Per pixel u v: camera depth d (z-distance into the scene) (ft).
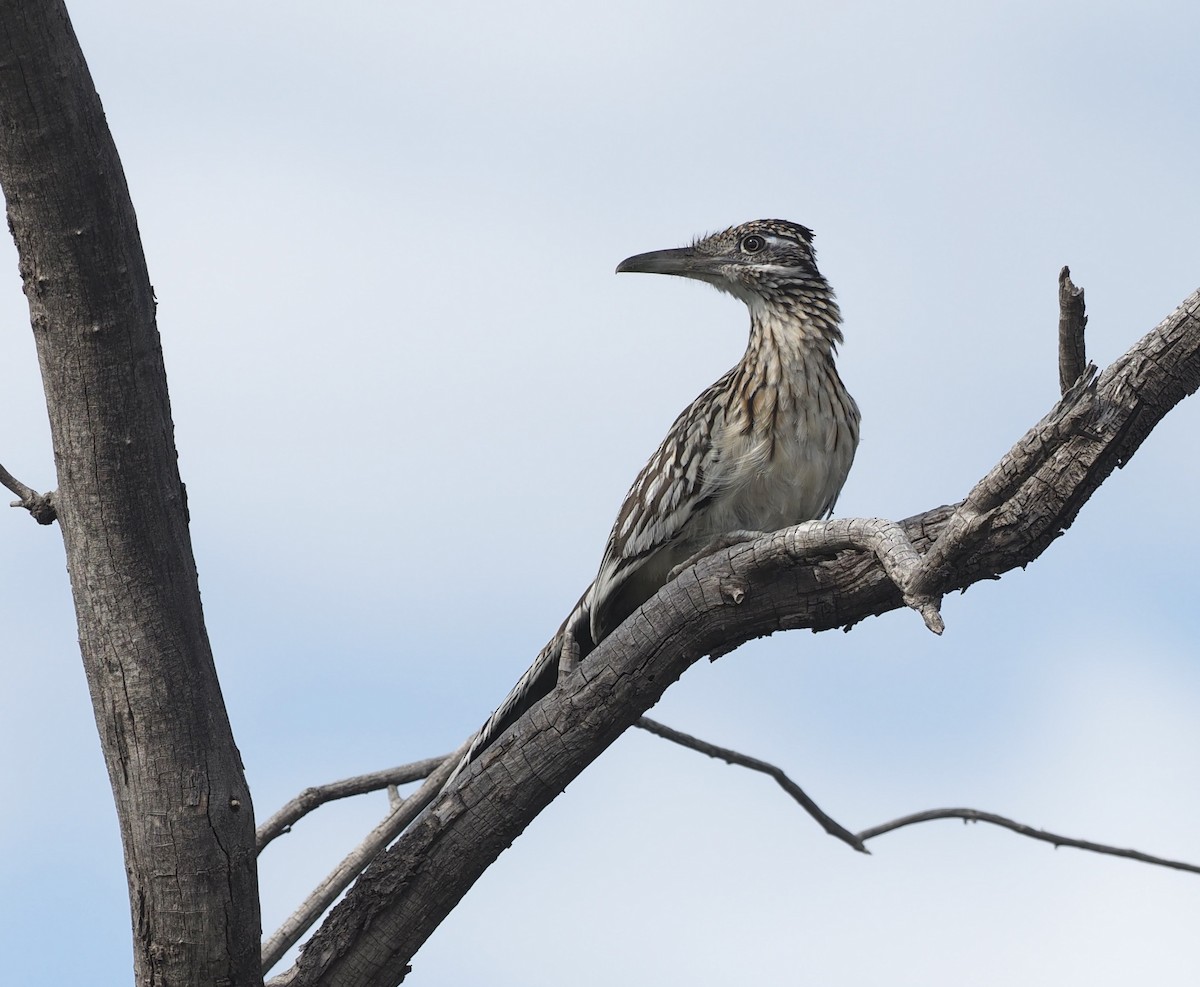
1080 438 27.53
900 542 26.25
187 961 26.99
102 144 23.82
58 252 24.23
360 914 29.35
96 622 26.30
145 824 26.53
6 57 22.53
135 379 25.30
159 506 26.05
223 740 27.07
